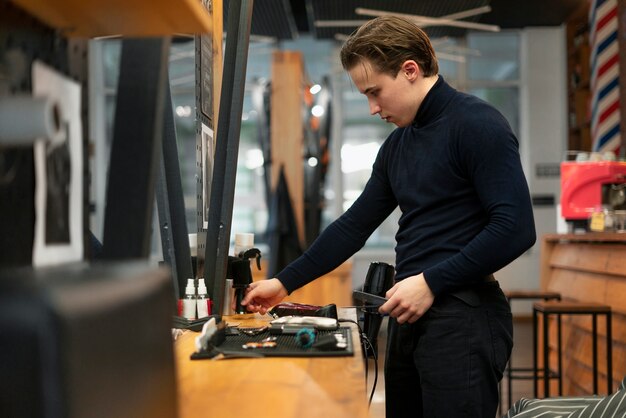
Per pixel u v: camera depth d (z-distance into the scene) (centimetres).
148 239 98
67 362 53
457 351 174
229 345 139
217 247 197
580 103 909
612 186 445
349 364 121
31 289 56
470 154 172
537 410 207
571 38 952
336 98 1013
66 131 102
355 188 1035
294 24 905
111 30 99
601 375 403
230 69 200
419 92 183
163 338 75
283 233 604
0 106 76
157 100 98
